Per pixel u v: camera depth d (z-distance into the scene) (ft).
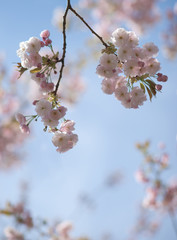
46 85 8.09
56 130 8.22
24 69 8.17
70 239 19.35
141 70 8.24
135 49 8.20
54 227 19.22
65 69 25.89
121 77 8.53
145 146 21.98
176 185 23.59
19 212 18.10
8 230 17.80
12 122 27.76
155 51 8.34
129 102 8.43
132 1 30.27
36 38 8.05
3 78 27.58
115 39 8.14
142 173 22.97
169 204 23.54
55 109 7.83
